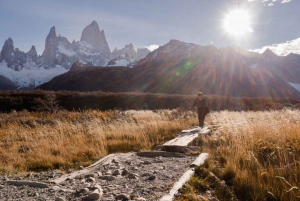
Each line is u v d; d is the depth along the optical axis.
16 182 4.80
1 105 28.55
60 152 7.71
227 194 4.46
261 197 4.36
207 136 9.69
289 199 4.25
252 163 5.63
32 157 7.32
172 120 15.45
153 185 4.42
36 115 18.02
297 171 5.09
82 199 3.83
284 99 35.38
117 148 8.62
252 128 8.45
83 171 5.71
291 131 8.03
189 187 4.28
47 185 4.61
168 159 6.73
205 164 5.71
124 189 4.27
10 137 10.22
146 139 9.62
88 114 17.22
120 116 16.53
